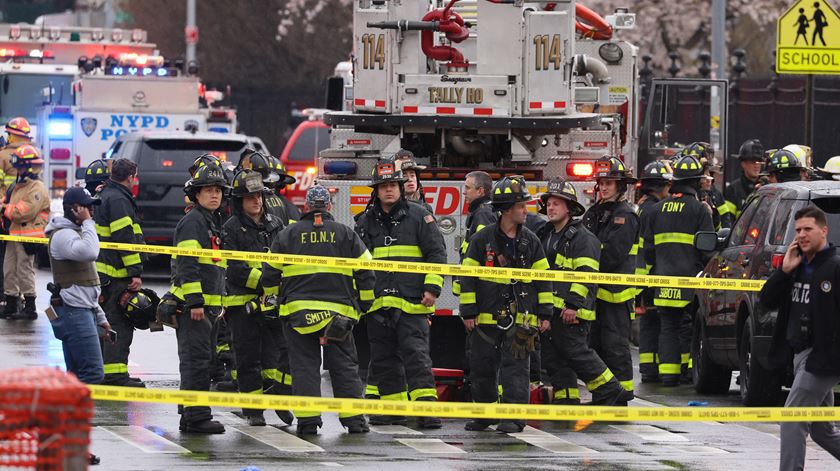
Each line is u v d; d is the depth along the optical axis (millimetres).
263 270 35031
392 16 44438
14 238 49781
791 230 37688
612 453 32719
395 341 37125
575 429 36188
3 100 92562
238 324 36531
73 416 19344
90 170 43812
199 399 25344
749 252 39719
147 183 73062
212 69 155750
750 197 42406
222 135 74438
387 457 31797
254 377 36688
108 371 41312
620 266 40625
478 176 39531
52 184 84250
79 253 36094
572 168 46281
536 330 35469
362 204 45312
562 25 44562
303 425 34906
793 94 86812
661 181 48219
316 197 34938
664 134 71250
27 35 95312
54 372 20125
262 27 153375
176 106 86625
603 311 40375
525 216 36312
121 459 30969
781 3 106438
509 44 44625
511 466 30844
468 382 39312
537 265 36469
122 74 86188
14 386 19125
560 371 39000
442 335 44812
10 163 62625
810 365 28172
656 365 46656
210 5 153875
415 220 37125
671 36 107312
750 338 38562
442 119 44500
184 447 32656
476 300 36062
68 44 95750
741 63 89812
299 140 96062
